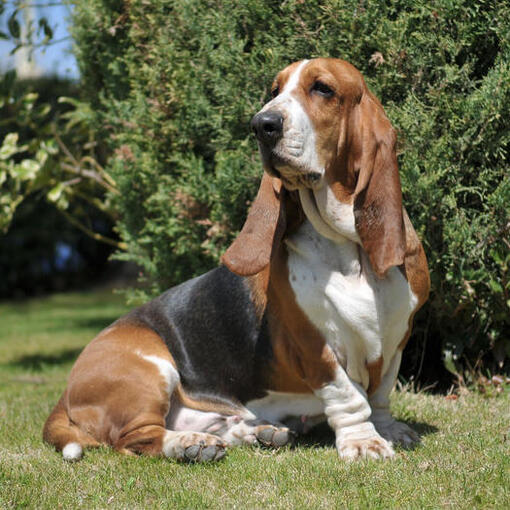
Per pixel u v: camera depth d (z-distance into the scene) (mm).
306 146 4293
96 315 15156
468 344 6555
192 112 6883
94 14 8023
